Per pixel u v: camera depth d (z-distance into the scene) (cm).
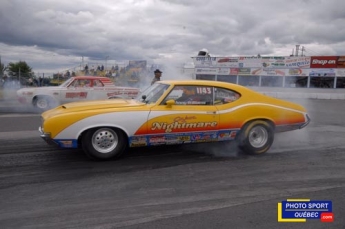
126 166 455
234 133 512
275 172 438
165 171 435
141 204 328
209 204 329
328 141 641
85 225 283
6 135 661
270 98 542
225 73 2511
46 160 481
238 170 444
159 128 473
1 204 325
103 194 354
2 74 2055
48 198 341
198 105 496
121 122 457
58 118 444
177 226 283
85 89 1129
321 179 411
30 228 277
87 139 457
